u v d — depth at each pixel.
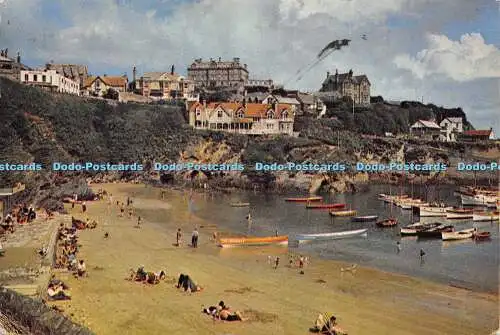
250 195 144.12
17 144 121.56
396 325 42.94
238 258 66.88
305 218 107.50
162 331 37.84
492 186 176.38
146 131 169.38
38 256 50.22
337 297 50.22
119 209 104.62
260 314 43.19
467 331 42.03
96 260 58.84
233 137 169.25
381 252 75.06
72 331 30.56
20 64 175.62
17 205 82.62
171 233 82.88
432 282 57.94
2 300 30.83
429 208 117.25
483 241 85.06
